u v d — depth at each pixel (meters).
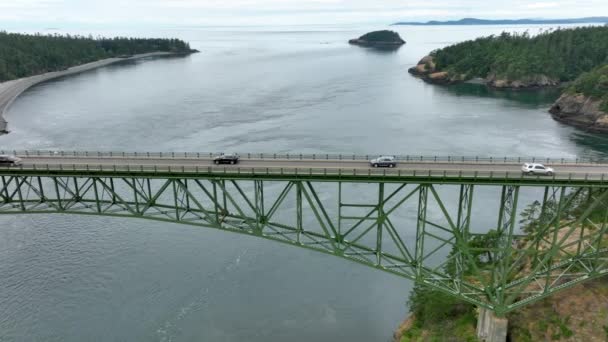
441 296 52.47
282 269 67.00
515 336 46.19
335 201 85.00
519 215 79.44
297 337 54.59
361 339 54.28
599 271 44.69
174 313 58.31
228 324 56.53
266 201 84.75
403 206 82.94
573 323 45.38
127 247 72.38
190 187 90.88
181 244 73.25
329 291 62.53
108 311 58.59
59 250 71.44
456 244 43.62
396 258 44.31
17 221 79.94
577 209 57.72
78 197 46.94
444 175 42.56
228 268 67.19
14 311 58.38
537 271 46.16
